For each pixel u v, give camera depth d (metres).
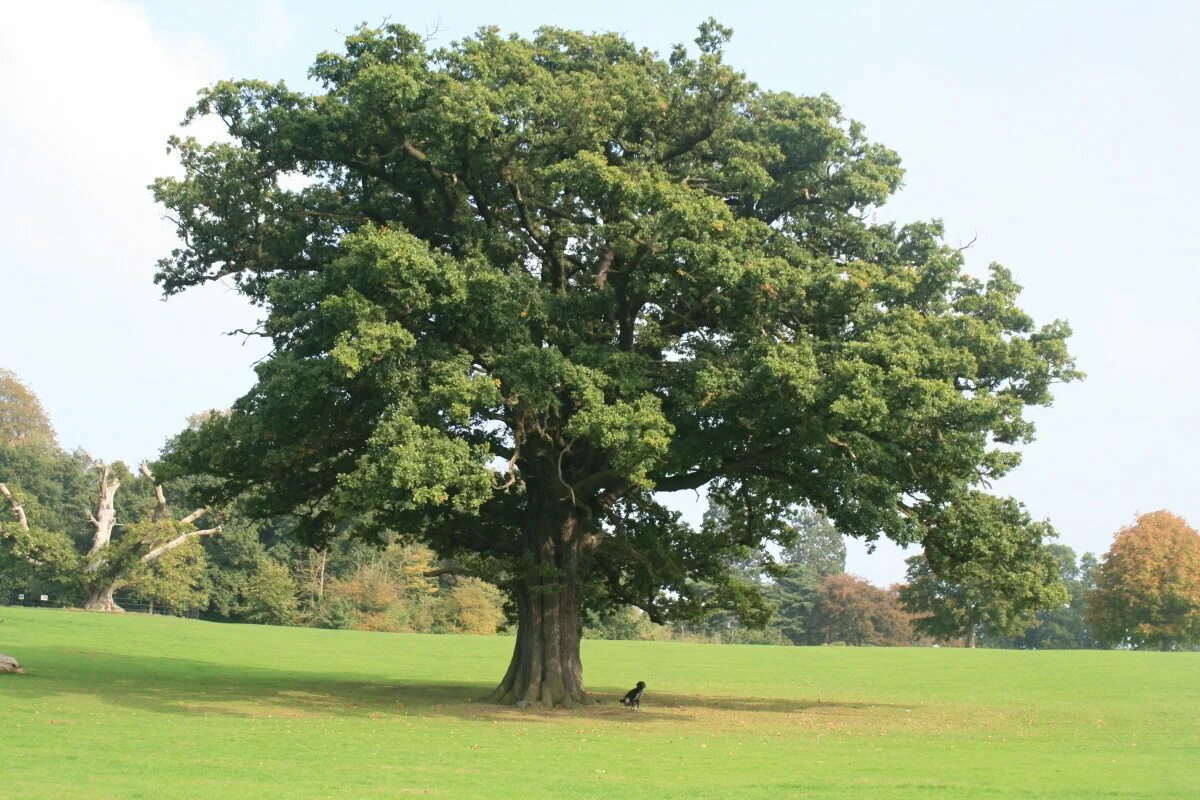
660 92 29.64
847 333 27.92
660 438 24.67
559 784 16.73
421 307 25.50
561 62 30.83
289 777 16.58
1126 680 46.12
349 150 29.25
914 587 93.69
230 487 31.05
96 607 72.38
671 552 33.09
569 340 28.25
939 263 29.05
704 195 27.25
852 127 30.86
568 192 29.69
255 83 29.08
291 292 27.08
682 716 30.09
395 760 19.06
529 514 31.89
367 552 91.69
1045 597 29.78
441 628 88.62
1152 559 88.44
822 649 70.81
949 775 18.83
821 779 17.98
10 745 18.81
